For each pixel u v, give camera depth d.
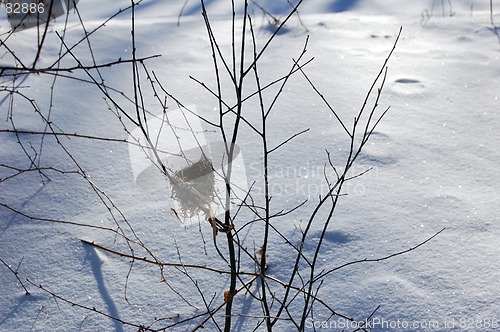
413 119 3.57
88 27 5.41
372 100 3.83
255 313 2.20
